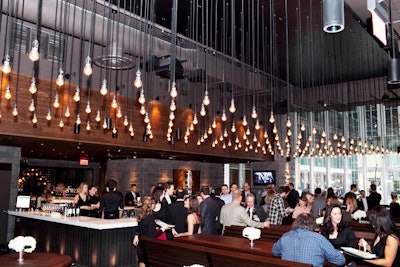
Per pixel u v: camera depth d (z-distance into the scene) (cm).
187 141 1282
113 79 1116
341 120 1780
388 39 577
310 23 929
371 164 1750
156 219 579
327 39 1045
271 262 368
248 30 972
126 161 1675
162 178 1617
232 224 657
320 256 337
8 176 1134
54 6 765
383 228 383
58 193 1644
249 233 484
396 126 1655
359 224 718
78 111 935
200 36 1069
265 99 1564
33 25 960
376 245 394
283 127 1805
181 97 1343
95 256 700
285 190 959
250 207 708
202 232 664
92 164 1966
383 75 1481
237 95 1503
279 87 1545
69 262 406
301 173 1811
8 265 379
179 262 478
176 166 1681
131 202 1203
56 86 968
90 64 476
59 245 789
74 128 938
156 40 978
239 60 1165
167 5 857
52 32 996
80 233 740
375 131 1702
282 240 359
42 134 928
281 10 852
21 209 945
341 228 437
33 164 1742
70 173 1991
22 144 1094
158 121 1221
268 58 1238
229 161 1778
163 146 1230
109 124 981
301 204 765
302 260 337
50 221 823
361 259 377
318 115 1830
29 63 943
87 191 923
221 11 872
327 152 1514
